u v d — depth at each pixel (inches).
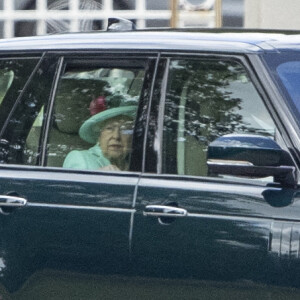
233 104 915.4
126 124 957.8
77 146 973.8
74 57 987.9
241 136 864.9
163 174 921.5
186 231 895.1
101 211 931.3
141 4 2076.8
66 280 946.1
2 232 972.6
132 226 917.2
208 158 871.1
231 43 927.7
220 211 884.6
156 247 906.7
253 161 861.2
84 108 978.7
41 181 963.3
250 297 871.7
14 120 1005.2
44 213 954.7
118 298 925.2
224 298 881.5
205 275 888.3
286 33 980.6
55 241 949.2
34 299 959.6
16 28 2108.8
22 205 964.6
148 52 952.9
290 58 915.4
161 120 935.0
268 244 863.1
